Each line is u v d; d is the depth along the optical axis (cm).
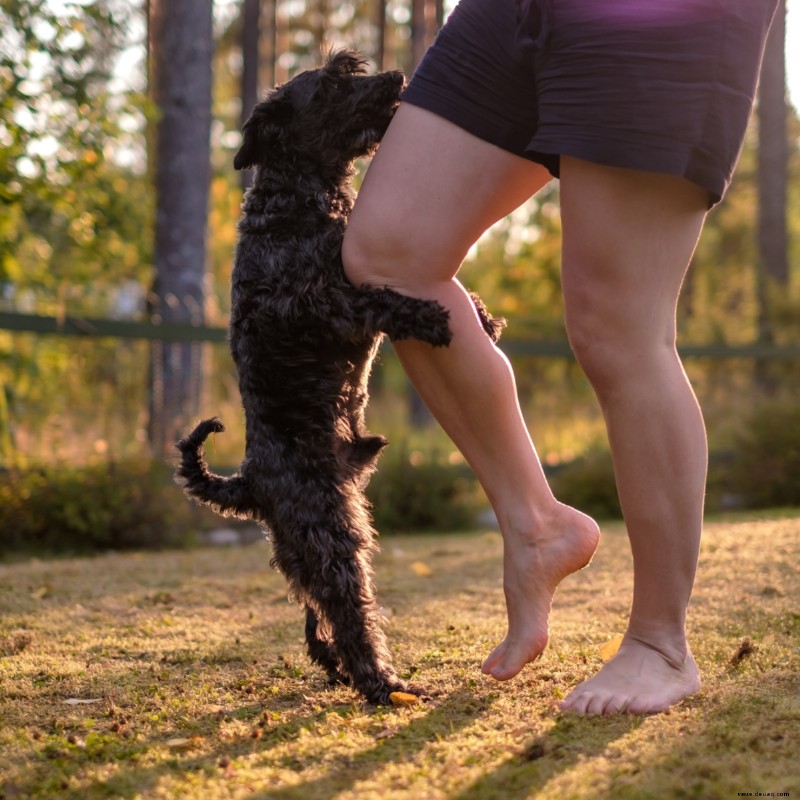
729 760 192
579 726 220
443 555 573
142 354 833
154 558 600
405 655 309
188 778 202
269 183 274
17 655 323
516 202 249
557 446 986
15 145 728
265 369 262
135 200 947
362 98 277
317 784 194
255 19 1337
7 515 688
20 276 865
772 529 538
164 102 880
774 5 235
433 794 185
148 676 296
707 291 1864
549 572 250
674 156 216
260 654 322
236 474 276
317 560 257
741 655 275
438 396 252
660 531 237
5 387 800
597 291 229
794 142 1928
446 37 241
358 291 247
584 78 219
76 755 220
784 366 1078
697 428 236
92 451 754
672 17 215
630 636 247
